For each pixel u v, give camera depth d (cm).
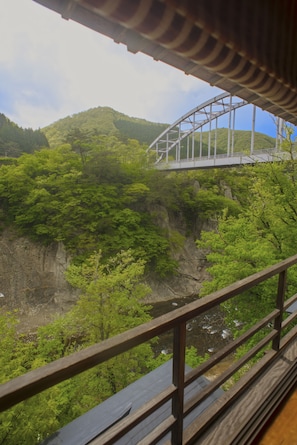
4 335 670
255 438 137
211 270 727
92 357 75
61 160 1941
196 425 130
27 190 1819
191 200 2461
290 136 751
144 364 769
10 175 1797
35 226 1766
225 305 714
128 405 198
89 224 1745
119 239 1767
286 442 139
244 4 76
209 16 72
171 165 3123
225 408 146
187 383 114
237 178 2820
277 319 190
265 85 111
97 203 1866
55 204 1755
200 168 2836
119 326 789
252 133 2212
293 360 192
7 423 462
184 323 108
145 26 71
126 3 63
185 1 67
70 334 822
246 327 662
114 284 832
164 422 112
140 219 1966
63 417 630
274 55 94
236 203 2475
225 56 89
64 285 1673
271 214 743
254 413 145
